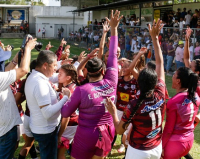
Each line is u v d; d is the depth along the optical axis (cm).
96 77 314
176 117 318
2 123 317
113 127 319
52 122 324
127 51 1491
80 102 303
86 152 304
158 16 2072
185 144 320
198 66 422
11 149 329
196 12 1574
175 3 1892
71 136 377
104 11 2959
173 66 1235
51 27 3622
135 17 2222
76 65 488
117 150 493
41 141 323
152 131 284
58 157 367
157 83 294
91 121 304
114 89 316
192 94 318
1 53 332
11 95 329
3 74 296
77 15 3712
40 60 317
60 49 560
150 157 287
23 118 417
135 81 440
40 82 309
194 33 1088
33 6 3753
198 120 354
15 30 3700
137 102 274
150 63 442
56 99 331
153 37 326
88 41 2264
